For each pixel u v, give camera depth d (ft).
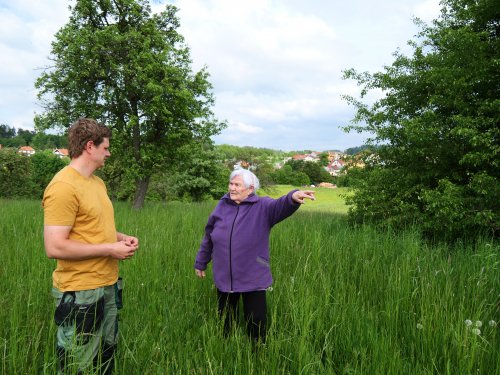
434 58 25.95
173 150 54.08
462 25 27.91
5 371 7.42
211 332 8.85
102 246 7.30
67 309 7.23
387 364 7.68
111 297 8.00
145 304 11.34
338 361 8.70
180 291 12.60
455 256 16.76
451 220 22.04
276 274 13.91
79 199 7.26
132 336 9.25
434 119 25.21
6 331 8.81
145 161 50.47
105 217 7.83
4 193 118.01
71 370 7.00
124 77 47.26
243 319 10.61
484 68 23.62
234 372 7.49
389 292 11.34
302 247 17.93
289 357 8.27
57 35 46.93
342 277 13.06
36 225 24.75
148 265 14.83
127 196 97.30
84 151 7.62
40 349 8.61
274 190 139.03
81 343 7.16
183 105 49.75
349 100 30.09
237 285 9.81
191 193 126.21
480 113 23.50
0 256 15.76
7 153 119.34
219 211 10.56
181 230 24.43
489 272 13.48
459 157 24.62
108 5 48.37
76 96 49.11
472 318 9.61
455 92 24.09
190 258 15.94
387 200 27.50
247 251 9.83
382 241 19.35
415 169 27.17
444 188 24.09
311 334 9.05
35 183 138.72
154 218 29.43
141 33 49.85
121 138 50.31
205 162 118.93
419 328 9.10
